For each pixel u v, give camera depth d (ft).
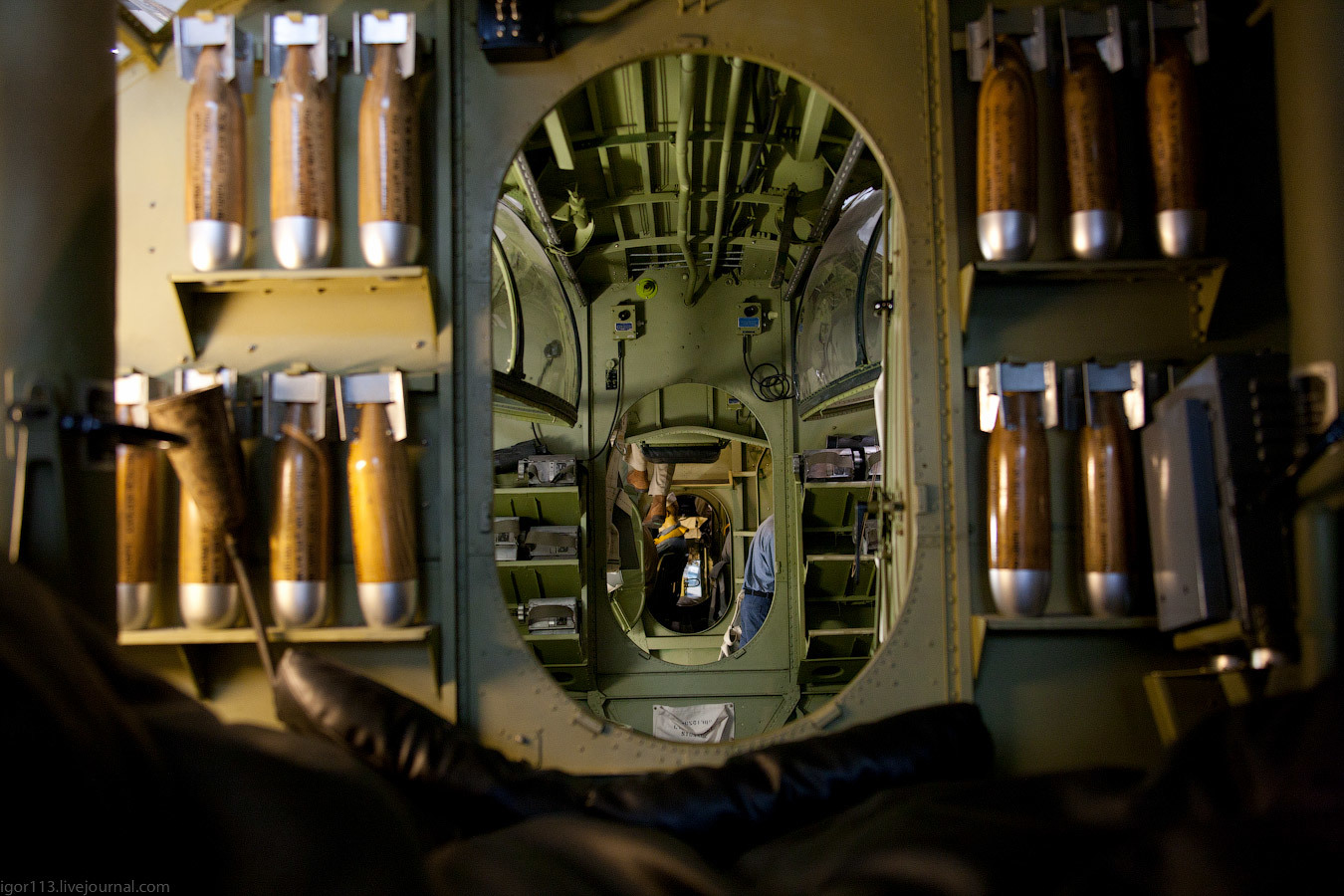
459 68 9.65
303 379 8.93
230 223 8.95
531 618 17.71
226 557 8.70
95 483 6.82
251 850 3.23
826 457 18.22
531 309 17.81
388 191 8.88
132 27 9.21
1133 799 4.20
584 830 5.17
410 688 9.12
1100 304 9.47
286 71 9.05
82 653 3.53
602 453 19.62
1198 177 8.93
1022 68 9.14
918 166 9.60
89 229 6.98
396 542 8.79
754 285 20.11
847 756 7.00
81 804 2.88
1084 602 9.02
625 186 16.81
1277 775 3.66
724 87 13.55
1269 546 7.71
